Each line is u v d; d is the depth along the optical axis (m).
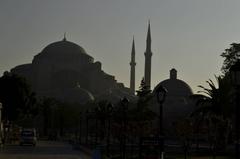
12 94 107.62
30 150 66.56
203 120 78.44
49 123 172.25
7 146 77.69
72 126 178.25
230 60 102.44
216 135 68.94
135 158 50.12
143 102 76.25
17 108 108.75
